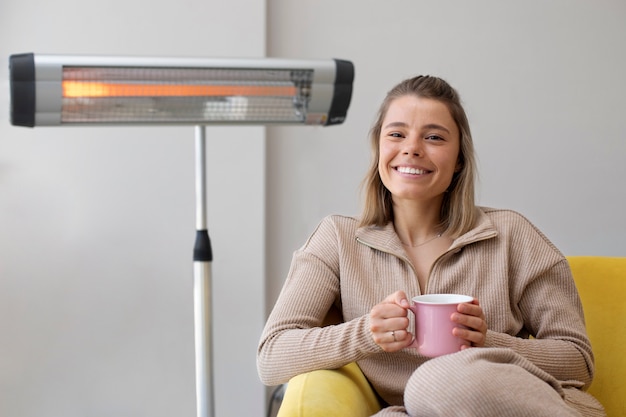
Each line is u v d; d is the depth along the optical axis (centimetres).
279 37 275
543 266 171
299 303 168
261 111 154
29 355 261
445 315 140
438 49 280
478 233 172
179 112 151
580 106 282
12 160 258
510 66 281
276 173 276
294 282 173
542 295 171
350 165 278
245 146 268
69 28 259
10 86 140
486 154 281
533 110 282
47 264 261
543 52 282
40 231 260
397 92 176
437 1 280
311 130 277
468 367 129
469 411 126
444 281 171
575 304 173
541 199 282
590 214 282
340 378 151
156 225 265
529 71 282
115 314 264
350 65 155
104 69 144
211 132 267
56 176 260
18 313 260
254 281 269
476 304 147
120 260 264
